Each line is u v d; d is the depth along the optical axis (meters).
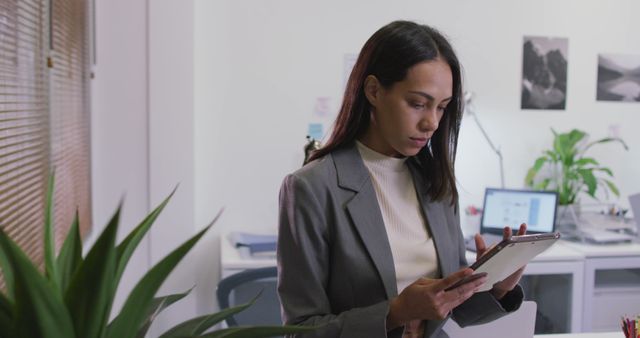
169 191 3.02
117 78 2.96
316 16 3.25
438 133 1.28
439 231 1.29
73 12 2.32
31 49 1.69
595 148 3.64
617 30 3.59
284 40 3.23
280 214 1.22
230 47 3.19
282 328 0.71
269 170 3.28
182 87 3.00
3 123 1.40
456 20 3.41
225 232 3.25
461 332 1.41
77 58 2.42
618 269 3.25
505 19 3.46
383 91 1.17
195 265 3.17
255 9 3.19
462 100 1.26
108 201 3.01
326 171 1.21
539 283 3.28
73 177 2.32
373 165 1.28
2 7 1.38
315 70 3.28
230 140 3.22
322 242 1.18
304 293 1.17
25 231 1.54
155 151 3.00
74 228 0.75
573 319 3.00
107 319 0.67
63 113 2.13
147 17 2.95
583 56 3.57
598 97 3.61
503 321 1.40
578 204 3.37
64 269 0.72
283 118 3.27
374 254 1.18
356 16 3.29
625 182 3.67
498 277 1.17
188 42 2.99
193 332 0.73
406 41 1.14
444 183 1.29
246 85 3.22
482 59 3.46
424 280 1.08
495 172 3.55
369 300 1.19
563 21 3.53
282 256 1.20
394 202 1.27
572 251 3.01
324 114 3.30
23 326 0.61
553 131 3.54
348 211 1.20
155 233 3.02
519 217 3.25
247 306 0.80
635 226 3.29
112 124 2.98
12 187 1.40
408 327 1.24
